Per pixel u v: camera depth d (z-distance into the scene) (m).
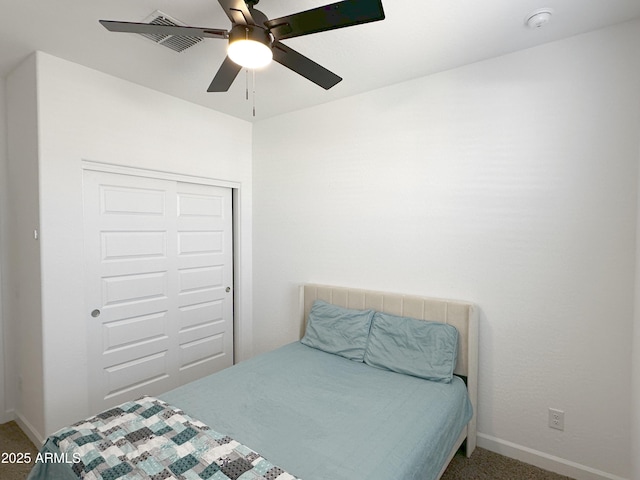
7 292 2.62
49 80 2.22
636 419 1.75
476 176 2.32
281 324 3.45
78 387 2.39
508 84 2.20
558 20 1.84
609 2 1.69
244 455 1.37
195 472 1.26
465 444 2.25
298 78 2.55
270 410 1.77
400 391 2.00
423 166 2.53
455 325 2.31
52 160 2.24
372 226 2.79
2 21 1.86
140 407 1.71
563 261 2.04
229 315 3.60
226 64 1.75
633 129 1.85
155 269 2.92
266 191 3.53
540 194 2.11
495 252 2.26
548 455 2.10
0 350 2.59
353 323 2.62
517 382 2.20
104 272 2.59
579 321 2.00
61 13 1.80
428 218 2.52
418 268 2.57
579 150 1.99
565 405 2.05
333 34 1.97
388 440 1.53
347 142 2.92
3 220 2.58
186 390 1.98
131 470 1.26
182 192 3.12
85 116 2.40
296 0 1.69
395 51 2.16
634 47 1.84
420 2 1.69
